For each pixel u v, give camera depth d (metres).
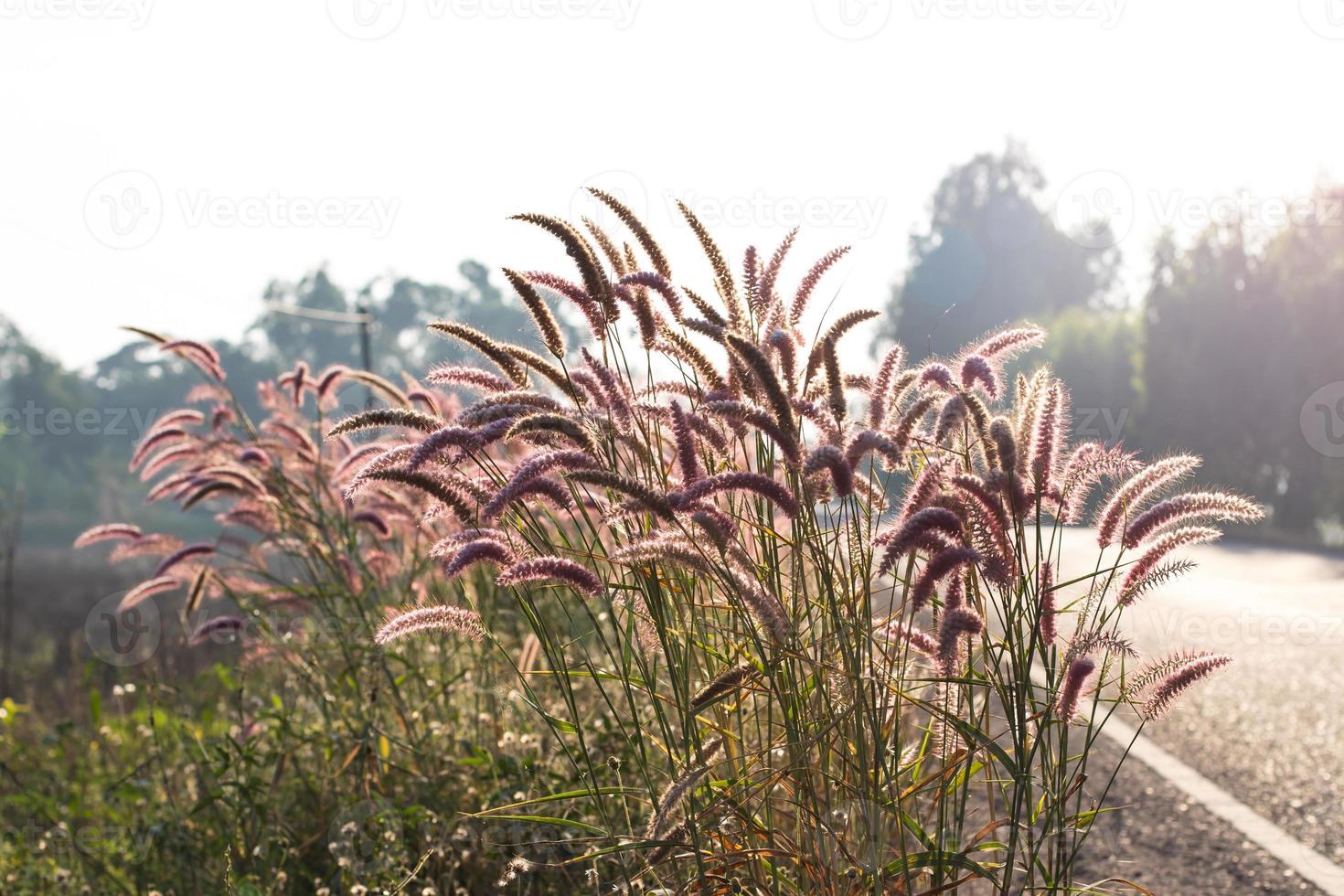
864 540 3.18
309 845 4.79
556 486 3.03
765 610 2.91
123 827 5.62
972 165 69.94
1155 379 36.62
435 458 3.20
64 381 83.69
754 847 3.22
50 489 75.31
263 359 89.38
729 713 3.45
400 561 5.89
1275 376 34.12
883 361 3.38
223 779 4.93
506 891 4.06
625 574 3.36
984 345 3.49
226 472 5.68
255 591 5.93
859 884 3.08
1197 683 3.09
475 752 4.42
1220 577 17.47
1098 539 3.18
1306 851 5.13
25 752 7.34
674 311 3.46
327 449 6.32
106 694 8.82
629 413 3.44
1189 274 36.22
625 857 3.32
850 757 3.13
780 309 3.62
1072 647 3.04
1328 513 33.75
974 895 4.16
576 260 3.42
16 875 5.53
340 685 5.37
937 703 3.24
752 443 3.79
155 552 6.18
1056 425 3.12
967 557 2.79
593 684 4.82
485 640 4.79
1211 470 35.66
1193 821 5.59
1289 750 6.91
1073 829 3.09
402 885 3.88
